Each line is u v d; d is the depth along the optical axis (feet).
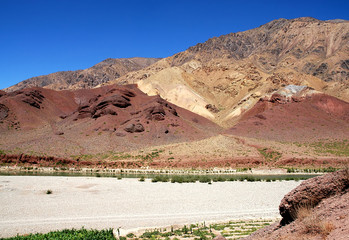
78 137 337.11
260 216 77.61
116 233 58.23
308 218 30.73
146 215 76.28
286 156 264.11
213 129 463.42
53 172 208.54
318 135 367.04
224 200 99.40
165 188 125.29
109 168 241.14
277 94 505.66
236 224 68.69
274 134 371.76
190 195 108.06
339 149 309.83
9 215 71.77
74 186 125.49
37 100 491.31
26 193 103.30
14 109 435.12
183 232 61.41
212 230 62.69
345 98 589.32
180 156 266.77
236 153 273.54
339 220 27.76
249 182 151.64
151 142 335.88
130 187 126.52
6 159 226.58
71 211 78.48
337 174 33.09
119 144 319.47
